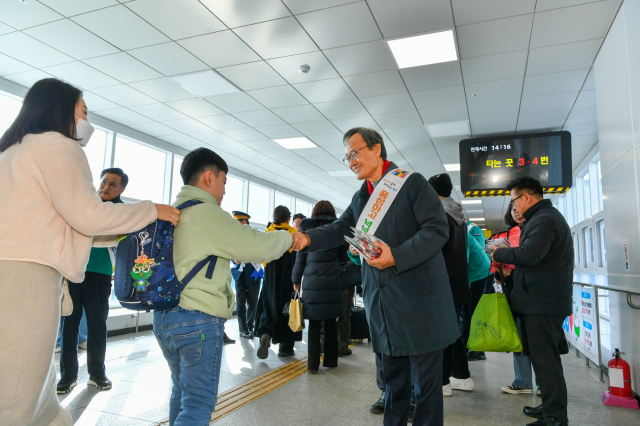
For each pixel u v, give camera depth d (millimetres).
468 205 12984
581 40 3836
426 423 1442
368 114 5848
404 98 5270
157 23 3680
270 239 1453
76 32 3834
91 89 5102
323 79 4766
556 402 2111
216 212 1372
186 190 1467
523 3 3342
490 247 2529
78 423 2236
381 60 4297
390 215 1568
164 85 4977
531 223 2254
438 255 1548
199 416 1229
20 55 4262
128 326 5414
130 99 5410
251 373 3340
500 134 6633
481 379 3285
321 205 3588
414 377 1484
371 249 1377
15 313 1050
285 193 11570
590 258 6309
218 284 1353
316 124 6293
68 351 2811
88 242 1225
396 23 3643
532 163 6074
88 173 1207
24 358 1052
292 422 2285
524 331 2348
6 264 1064
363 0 3328
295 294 3426
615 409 2574
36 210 1114
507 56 4184
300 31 3783
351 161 1745
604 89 3709
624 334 3123
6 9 3479
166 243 1271
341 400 2676
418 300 1460
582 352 4094
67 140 1197
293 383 3068
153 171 7156
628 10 3025
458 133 6602
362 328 4730
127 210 1188
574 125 6195
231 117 6031
